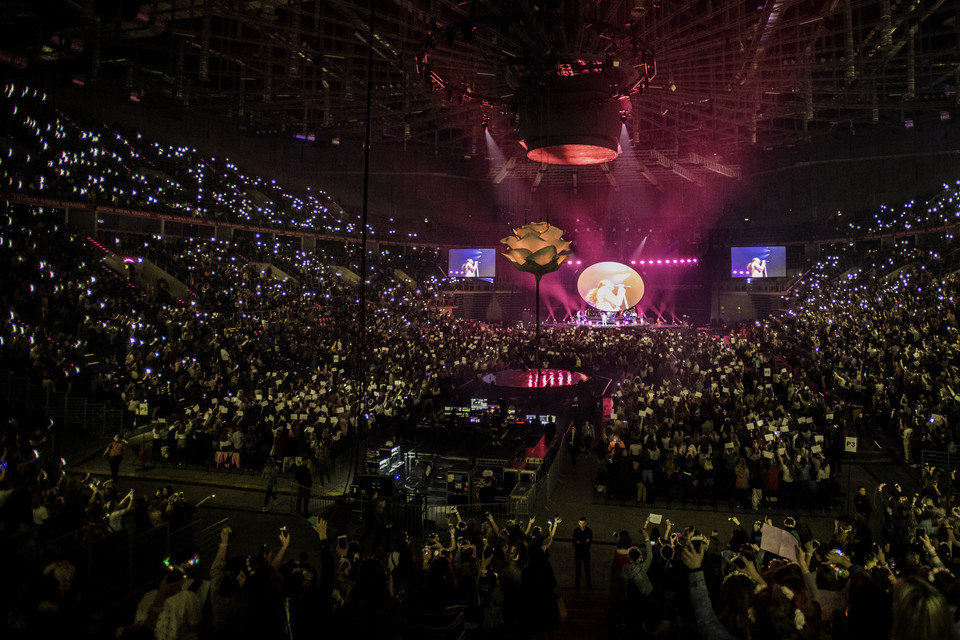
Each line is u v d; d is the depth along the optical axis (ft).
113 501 46.39
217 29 112.88
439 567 22.16
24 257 101.71
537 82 85.71
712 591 28.25
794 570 16.89
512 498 63.46
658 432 74.59
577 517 65.72
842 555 32.12
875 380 91.91
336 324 142.10
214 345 107.24
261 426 75.97
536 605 26.78
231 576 23.93
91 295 106.01
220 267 146.30
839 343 120.06
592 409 107.24
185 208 156.35
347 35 102.32
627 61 83.20
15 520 32.55
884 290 146.61
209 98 154.92
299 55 106.83
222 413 77.30
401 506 59.00
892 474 75.05
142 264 131.23
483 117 122.62
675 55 84.74
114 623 37.09
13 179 115.44
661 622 26.53
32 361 82.23
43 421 72.64
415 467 74.64
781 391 104.17
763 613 13.69
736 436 71.10
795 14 95.20
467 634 27.04
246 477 72.59
